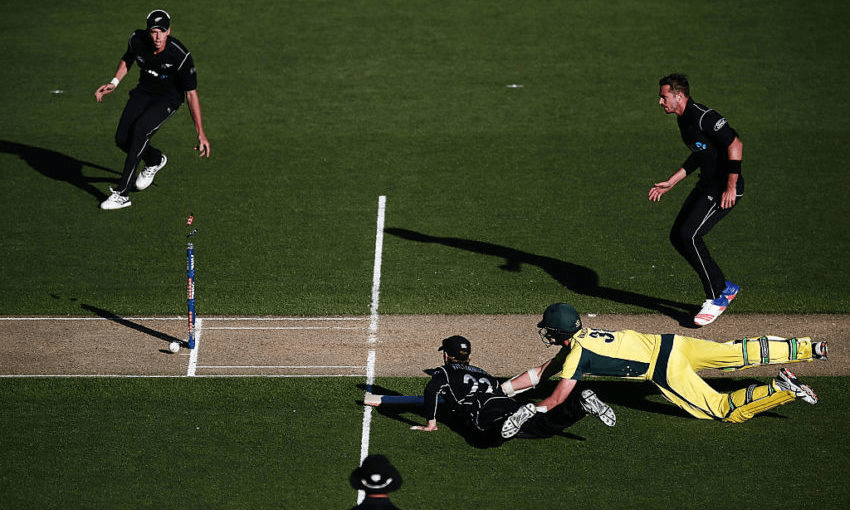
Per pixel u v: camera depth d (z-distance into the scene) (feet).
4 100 216.33
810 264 153.58
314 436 111.65
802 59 234.58
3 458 107.14
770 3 267.39
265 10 267.59
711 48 241.55
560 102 216.13
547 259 156.04
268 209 173.27
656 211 172.55
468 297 144.36
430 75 229.86
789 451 108.58
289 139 200.44
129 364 125.90
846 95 216.74
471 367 113.29
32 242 160.35
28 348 129.29
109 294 144.46
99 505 99.76
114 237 162.71
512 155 193.88
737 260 155.33
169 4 270.87
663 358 110.93
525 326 135.95
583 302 143.02
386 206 174.29
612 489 102.47
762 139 198.08
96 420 114.32
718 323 136.56
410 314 139.44
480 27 256.32
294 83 225.76
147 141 167.22
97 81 225.97
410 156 193.57
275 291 145.69
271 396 119.44
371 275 150.82
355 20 261.03
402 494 101.45
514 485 103.09
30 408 116.37
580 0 273.33
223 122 207.72
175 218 169.68
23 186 180.04
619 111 211.61
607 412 101.91
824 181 181.98
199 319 137.59
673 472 105.29
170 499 100.83
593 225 167.43
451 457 107.86
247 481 103.65
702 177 132.98
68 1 273.33
